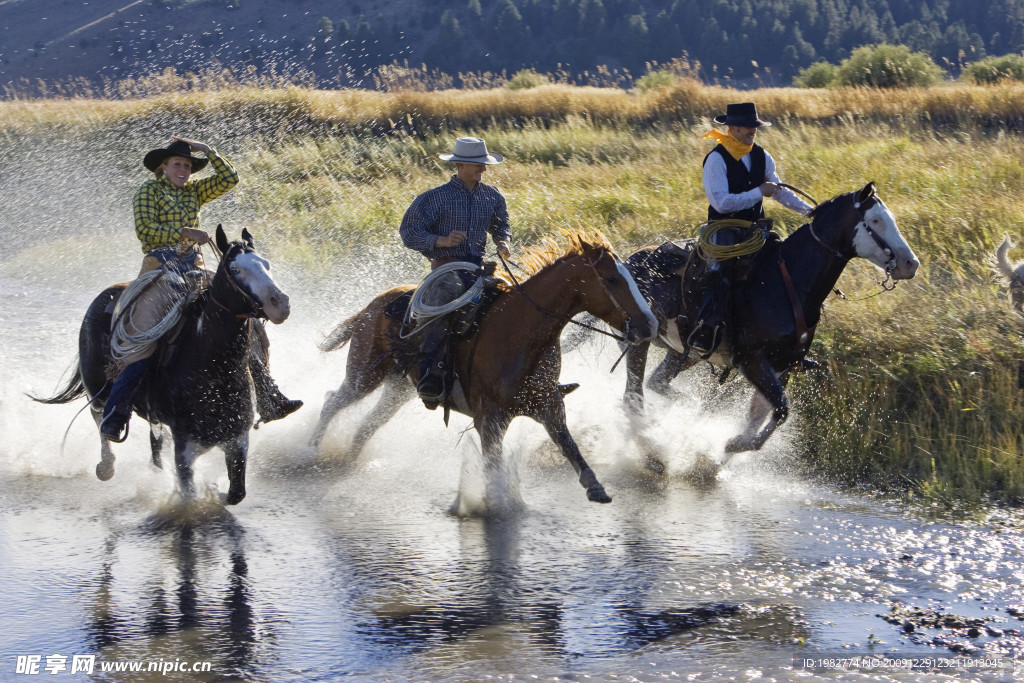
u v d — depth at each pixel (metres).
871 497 11.51
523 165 30.22
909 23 181.25
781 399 11.31
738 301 11.62
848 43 183.62
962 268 16.38
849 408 13.26
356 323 12.10
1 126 42.16
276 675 7.45
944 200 19.48
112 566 9.31
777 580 9.16
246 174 32.25
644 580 9.13
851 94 38.53
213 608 8.52
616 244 19.30
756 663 7.64
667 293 12.20
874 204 11.08
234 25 143.12
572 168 28.55
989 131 31.77
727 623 8.31
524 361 10.38
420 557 9.62
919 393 13.34
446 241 10.88
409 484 11.77
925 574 9.27
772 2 193.38
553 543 10.00
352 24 156.75
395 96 42.00
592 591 8.91
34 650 7.78
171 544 9.86
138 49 128.75
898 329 14.49
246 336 9.87
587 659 7.71
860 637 8.06
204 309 9.84
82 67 125.88
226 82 44.50
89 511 10.70
